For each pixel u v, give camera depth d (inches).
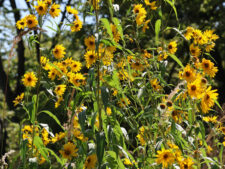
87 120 122.6
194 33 131.5
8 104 497.4
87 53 120.4
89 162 116.9
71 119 119.1
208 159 117.3
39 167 123.6
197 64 123.2
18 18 514.6
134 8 124.3
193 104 118.9
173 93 119.1
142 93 119.1
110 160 117.7
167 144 121.4
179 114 121.1
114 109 117.4
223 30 426.6
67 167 119.2
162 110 117.1
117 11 115.0
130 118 123.8
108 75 118.9
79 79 126.4
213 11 478.6
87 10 121.4
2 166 121.5
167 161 115.3
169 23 389.1
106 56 122.2
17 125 418.0
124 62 128.3
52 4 123.8
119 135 118.1
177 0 450.9
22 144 119.1
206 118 130.9
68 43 384.8
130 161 121.9
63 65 130.8
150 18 128.6
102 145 111.6
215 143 132.1
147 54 131.7
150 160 121.5
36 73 126.6
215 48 473.7
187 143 122.0
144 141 126.3
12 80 617.0
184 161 116.0
